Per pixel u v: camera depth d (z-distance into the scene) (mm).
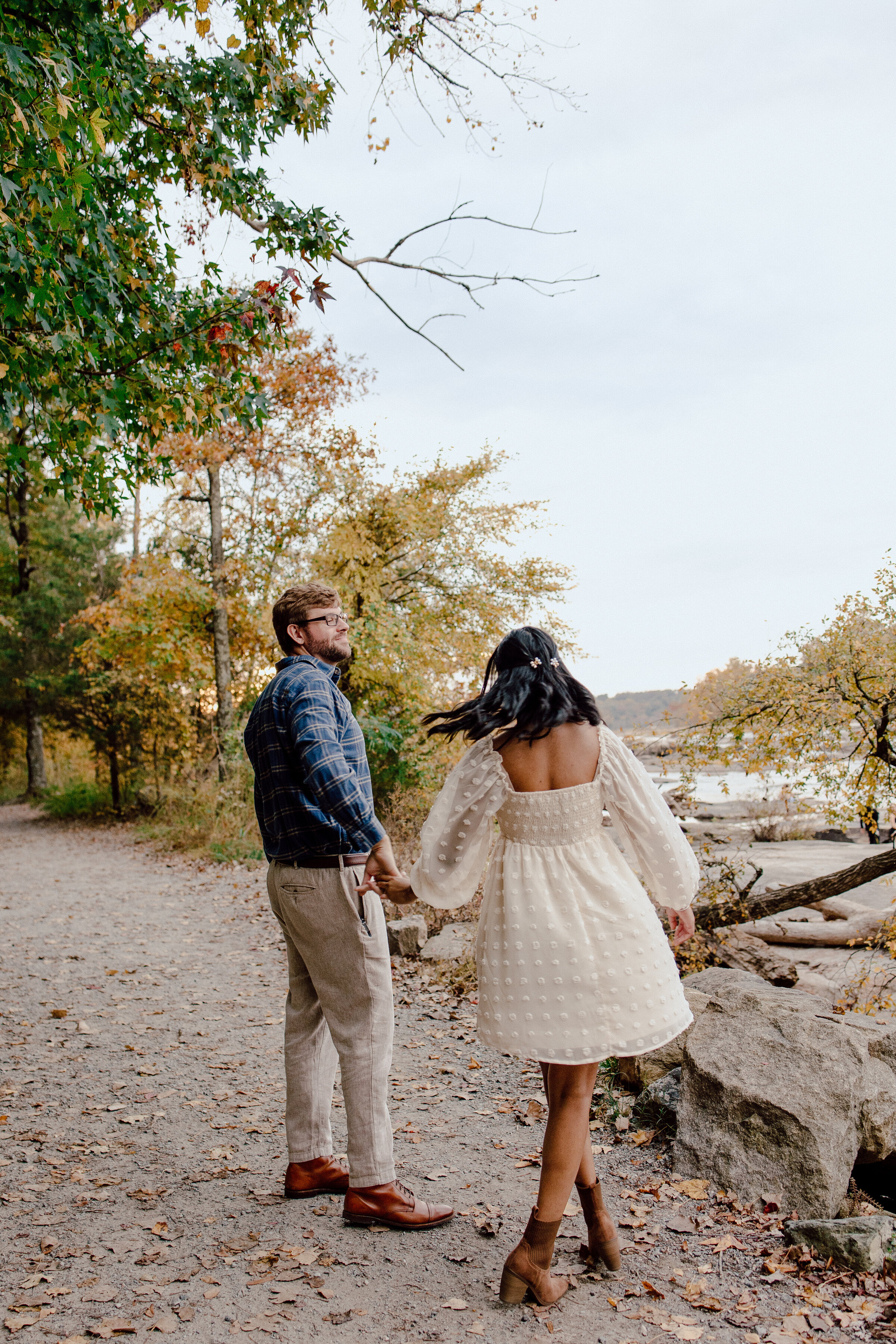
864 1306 2252
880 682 5645
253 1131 3582
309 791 2547
